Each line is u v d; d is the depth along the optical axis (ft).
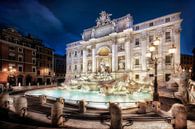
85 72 154.30
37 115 33.99
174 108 24.75
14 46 141.79
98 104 43.50
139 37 115.34
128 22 119.75
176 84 72.95
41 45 183.83
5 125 24.17
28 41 165.68
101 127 26.40
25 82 152.25
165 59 100.01
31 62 161.68
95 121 29.78
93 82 98.27
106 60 139.33
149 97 59.26
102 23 141.59
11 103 48.73
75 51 175.11
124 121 29.63
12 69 137.08
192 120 29.89
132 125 27.27
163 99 51.70
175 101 47.96
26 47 154.30
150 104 36.50
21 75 148.05
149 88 79.92
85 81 105.40
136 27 118.52
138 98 56.49
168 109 38.52
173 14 97.04
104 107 38.65
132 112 35.86
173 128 25.22
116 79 106.73
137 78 114.21
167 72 97.55
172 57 96.32
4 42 131.34
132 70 117.08
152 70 104.47
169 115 31.71
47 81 186.91
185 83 50.08
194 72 83.56
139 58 114.21
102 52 144.66
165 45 100.32
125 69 120.16
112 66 128.57
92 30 148.77
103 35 139.85
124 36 121.70
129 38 118.11
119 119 23.56
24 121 29.01
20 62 147.54
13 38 142.51
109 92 69.56
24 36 164.04
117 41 127.65
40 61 178.19
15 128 23.06
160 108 39.14
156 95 36.52
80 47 168.04
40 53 178.09
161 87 84.43
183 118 23.73
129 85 83.66
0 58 127.75
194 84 45.11
